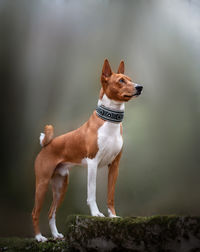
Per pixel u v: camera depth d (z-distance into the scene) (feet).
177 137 29.58
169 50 30.76
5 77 28.30
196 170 28.73
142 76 30.25
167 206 26.78
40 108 29.09
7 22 28.37
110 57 30.35
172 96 30.22
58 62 29.71
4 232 24.43
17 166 27.40
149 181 28.40
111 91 11.50
